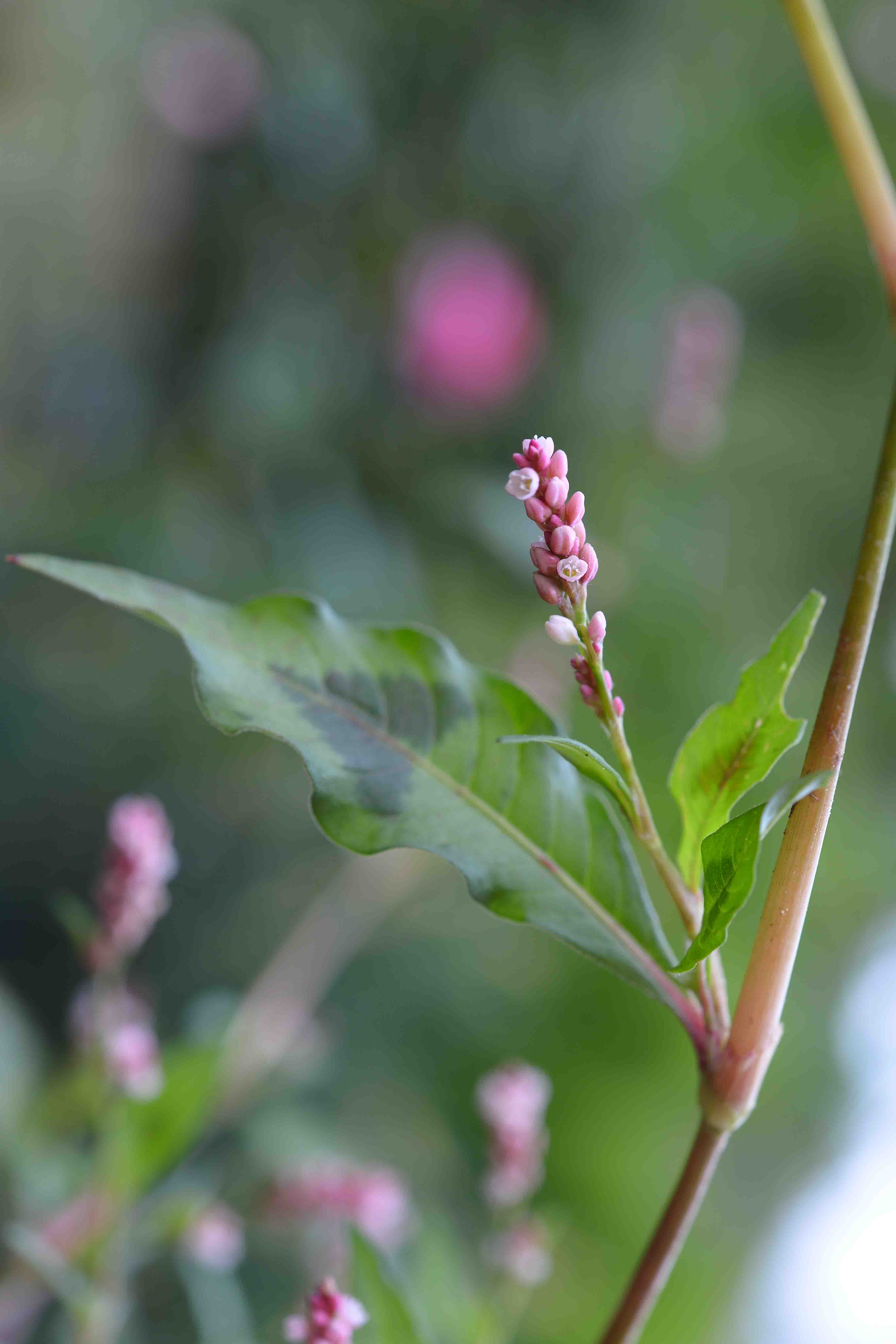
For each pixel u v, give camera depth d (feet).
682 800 1.24
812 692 4.07
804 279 4.09
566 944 1.24
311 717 1.25
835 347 4.17
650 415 3.52
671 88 3.69
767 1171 4.15
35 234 3.54
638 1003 3.71
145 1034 1.57
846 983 4.39
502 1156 1.53
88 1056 1.59
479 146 3.47
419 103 3.47
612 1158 3.54
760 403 4.07
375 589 3.12
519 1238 1.53
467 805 1.25
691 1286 3.35
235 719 1.24
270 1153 2.15
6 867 3.54
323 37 3.42
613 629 3.68
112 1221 1.52
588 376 3.52
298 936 2.59
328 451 3.27
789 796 1.17
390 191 3.47
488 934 3.81
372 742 1.25
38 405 3.51
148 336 3.50
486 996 3.63
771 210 3.86
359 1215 1.64
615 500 3.69
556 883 1.24
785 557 4.13
